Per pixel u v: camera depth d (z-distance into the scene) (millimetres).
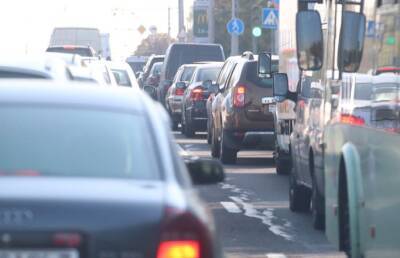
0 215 15867
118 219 16094
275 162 65125
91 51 105375
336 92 32781
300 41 34406
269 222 43156
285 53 51812
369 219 27062
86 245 15977
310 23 34406
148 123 18844
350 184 28719
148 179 17734
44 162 17734
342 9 31891
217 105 71250
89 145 18125
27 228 15859
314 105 39219
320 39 34469
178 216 16391
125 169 17844
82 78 31672
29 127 18250
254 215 45156
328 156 33500
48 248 15938
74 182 17125
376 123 26109
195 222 16531
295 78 47500
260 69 55219
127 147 18234
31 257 15898
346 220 30672
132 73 66812
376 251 26109
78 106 18875
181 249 16266
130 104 19266
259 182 58031
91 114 18734
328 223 33188
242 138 65938
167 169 18016
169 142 18766
